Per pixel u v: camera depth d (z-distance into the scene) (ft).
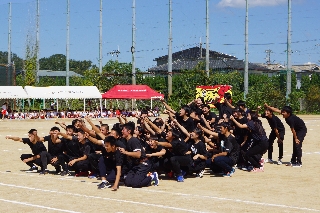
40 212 30.71
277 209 31.50
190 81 179.01
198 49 396.37
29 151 70.79
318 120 148.25
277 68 404.57
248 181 43.16
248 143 49.21
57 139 47.85
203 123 49.62
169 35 200.13
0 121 154.10
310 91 211.41
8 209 31.63
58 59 531.50
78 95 176.14
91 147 45.29
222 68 309.83
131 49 211.61
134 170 40.60
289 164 54.49
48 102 205.57
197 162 45.03
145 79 237.66
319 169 50.65
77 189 39.19
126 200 34.47
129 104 205.46
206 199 34.83
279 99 196.54
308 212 30.68
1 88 168.55
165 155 43.73
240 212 30.53
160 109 190.90
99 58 224.53
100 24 221.66
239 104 50.21
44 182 42.93
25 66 236.02
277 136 54.03
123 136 40.70
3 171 50.60
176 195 36.45
